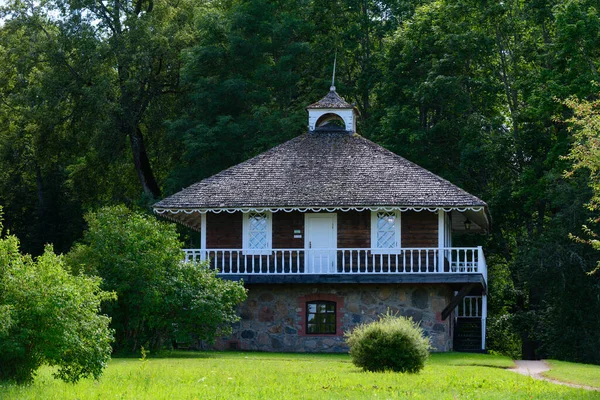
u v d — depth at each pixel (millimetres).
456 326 39250
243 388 18891
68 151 54281
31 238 58500
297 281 33781
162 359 26797
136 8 54750
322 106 38969
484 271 35719
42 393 17031
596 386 24125
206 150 47219
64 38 49750
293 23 51281
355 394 18312
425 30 48688
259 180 36031
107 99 49938
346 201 34344
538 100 42219
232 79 48562
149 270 28312
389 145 47500
